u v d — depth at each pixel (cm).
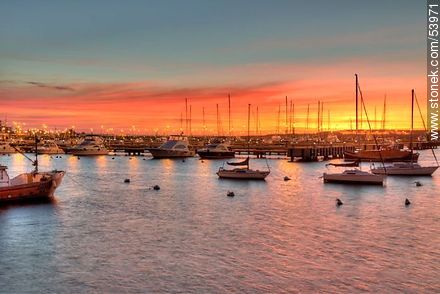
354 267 3200
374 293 2762
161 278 3008
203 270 3153
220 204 5788
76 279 2997
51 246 3753
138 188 7450
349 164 9956
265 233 4166
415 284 2897
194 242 3862
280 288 2836
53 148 19025
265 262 3312
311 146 15588
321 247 3694
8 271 3147
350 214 5078
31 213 5125
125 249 3659
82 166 12450
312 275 3052
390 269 3161
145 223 4622
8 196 5606
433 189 7206
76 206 5600
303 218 4853
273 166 12219
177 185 7862
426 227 4412
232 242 3856
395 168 9244
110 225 4531
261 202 5938
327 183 7981
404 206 5622
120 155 17962
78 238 4012
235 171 8800
